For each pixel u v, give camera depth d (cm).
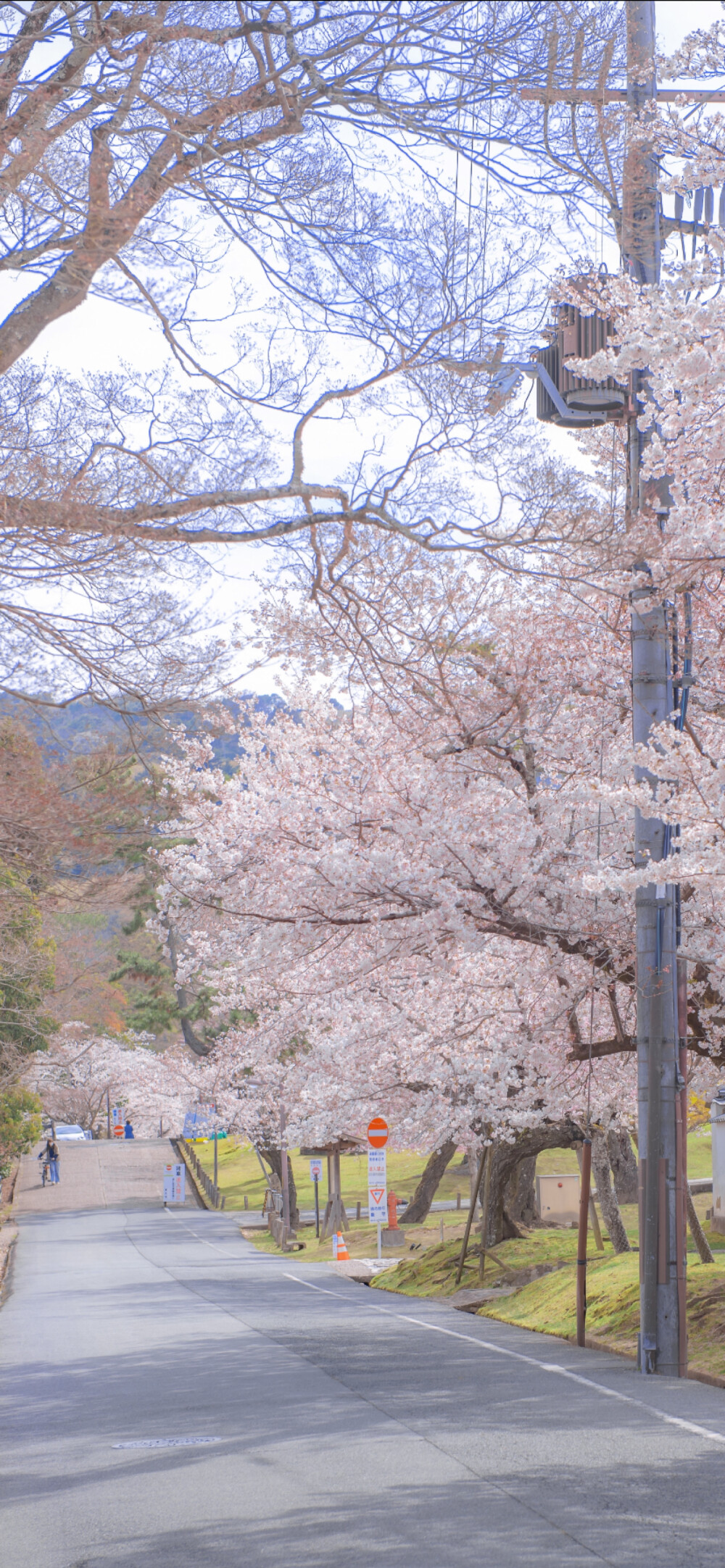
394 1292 2381
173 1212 5644
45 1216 5538
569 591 1193
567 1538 658
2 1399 1228
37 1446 974
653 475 1288
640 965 1347
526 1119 2050
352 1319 1864
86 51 800
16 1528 718
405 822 1466
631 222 1180
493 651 1537
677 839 1193
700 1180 3575
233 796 1797
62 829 848
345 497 960
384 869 1448
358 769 1593
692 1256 2273
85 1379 1336
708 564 1270
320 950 1875
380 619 1045
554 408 1385
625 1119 2180
